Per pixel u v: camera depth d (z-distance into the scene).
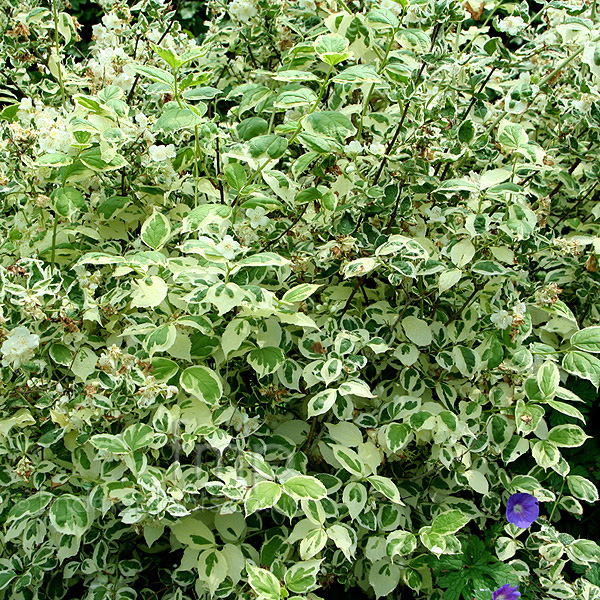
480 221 1.72
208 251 1.39
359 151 1.76
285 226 1.86
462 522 1.56
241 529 1.65
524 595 1.77
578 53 2.00
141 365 1.54
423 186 1.83
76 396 1.61
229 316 1.74
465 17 1.88
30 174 1.70
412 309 1.95
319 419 1.88
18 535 1.59
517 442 1.79
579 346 1.74
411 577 1.68
